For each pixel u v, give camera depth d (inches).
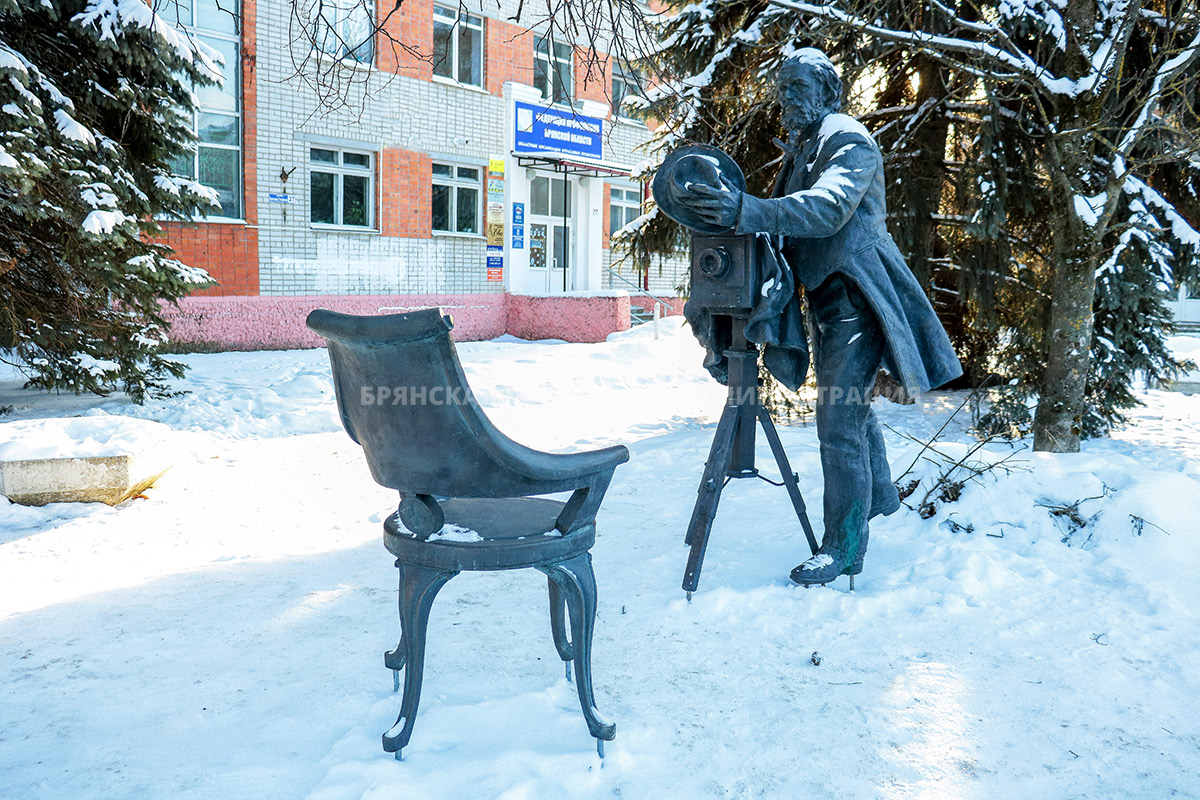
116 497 193.5
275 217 618.2
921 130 298.5
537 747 84.4
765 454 219.9
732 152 282.7
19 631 116.3
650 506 186.4
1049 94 219.1
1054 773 81.5
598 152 825.5
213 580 139.3
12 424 207.5
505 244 778.8
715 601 123.1
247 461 246.1
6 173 250.2
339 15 622.5
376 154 674.2
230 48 583.8
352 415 82.0
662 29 290.0
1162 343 287.6
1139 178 265.7
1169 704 94.7
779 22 261.3
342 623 119.3
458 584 136.2
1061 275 239.1
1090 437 287.3
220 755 83.7
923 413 335.9
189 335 565.0
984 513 153.9
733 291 128.0
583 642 83.4
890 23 261.7
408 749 83.2
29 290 318.0
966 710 93.4
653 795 77.3
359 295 670.5
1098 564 137.0
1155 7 264.8
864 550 132.1
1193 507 145.3
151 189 333.4
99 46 301.0
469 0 719.7
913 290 126.8
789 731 88.7
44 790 77.4
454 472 76.2
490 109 747.4
